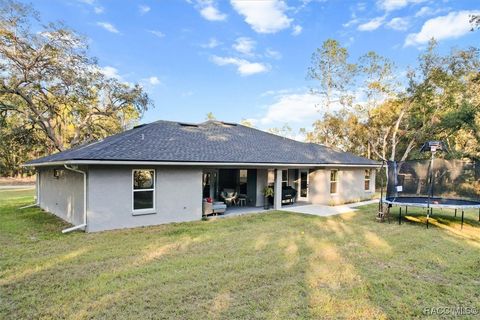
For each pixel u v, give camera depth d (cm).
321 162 1593
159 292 471
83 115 2716
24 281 517
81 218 966
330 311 418
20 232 912
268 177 1553
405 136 2975
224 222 1084
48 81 2341
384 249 729
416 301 455
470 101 2553
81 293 468
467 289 504
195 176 1152
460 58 2494
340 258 652
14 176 3947
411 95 2780
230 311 414
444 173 1259
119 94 2786
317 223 1069
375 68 3036
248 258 645
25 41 2148
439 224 1088
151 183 1041
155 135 1245
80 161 837
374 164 1934
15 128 2480
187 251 699
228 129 1812
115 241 794
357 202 1778
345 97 3300
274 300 448
